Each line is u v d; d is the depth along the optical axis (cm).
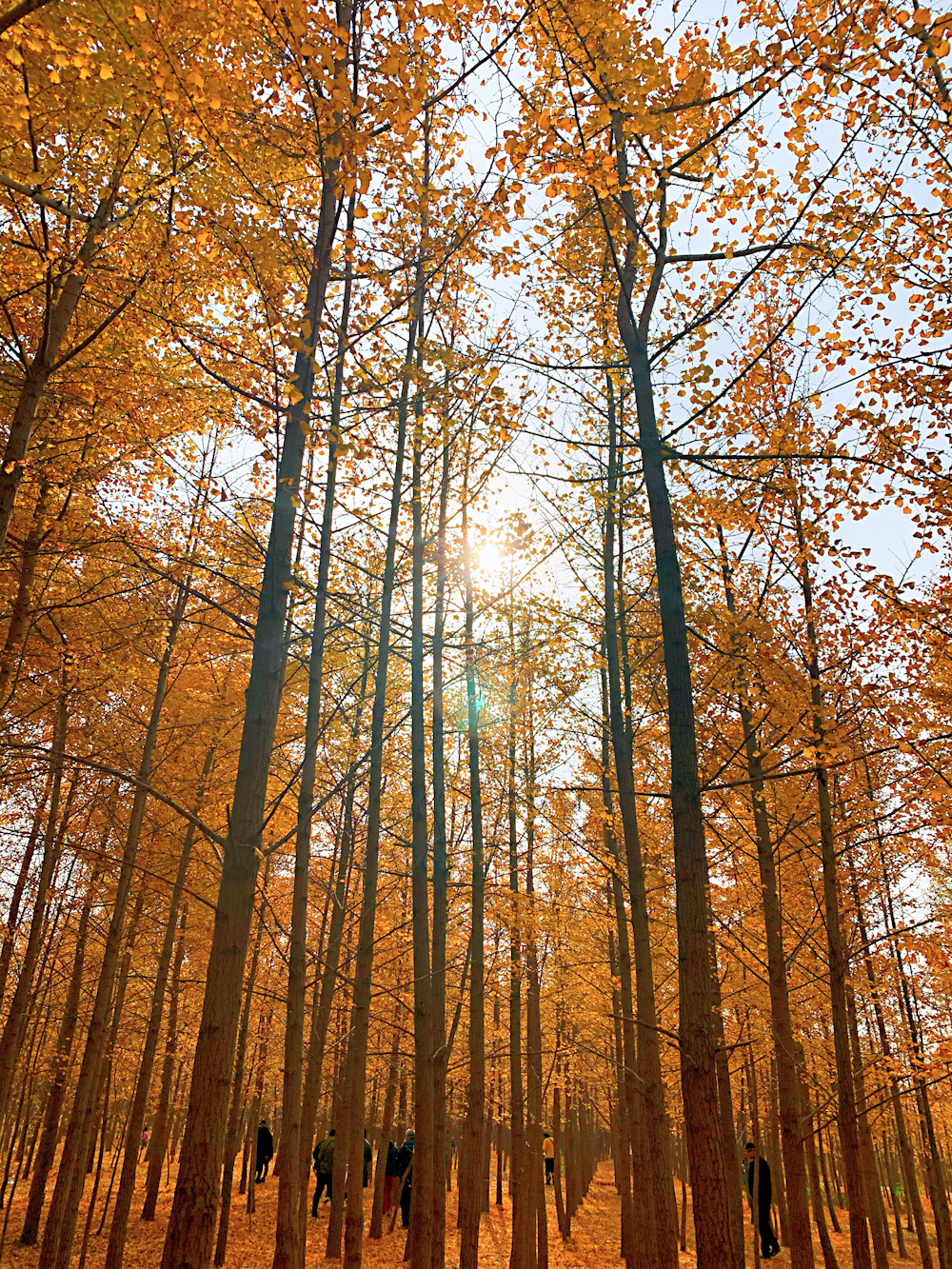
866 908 1060
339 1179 1086
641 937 749
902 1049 920
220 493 658
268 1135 1883
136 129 528
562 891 1033
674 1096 1427
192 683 1130
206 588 936
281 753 963
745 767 855
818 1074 1147
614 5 489
